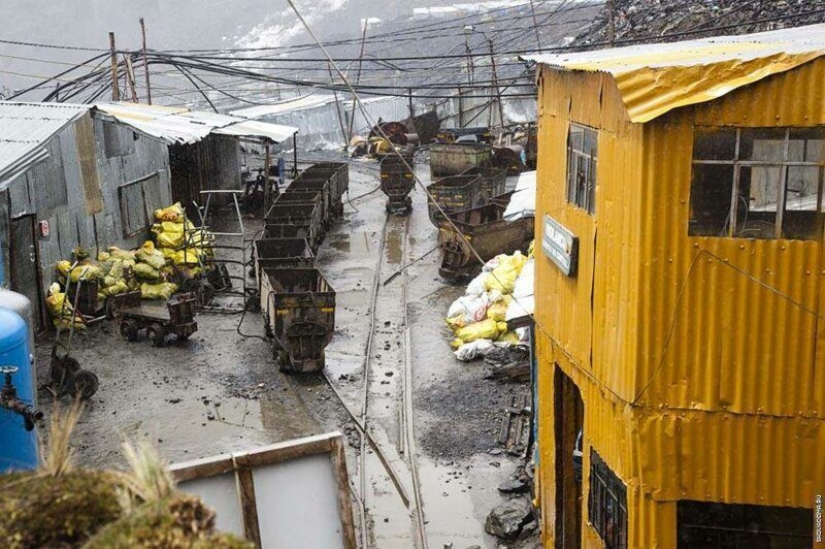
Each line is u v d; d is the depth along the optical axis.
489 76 59.22
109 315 22.64
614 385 8.65
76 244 23.22
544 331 11.70
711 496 8.30
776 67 7.46
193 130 31.20
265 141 35.28
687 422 8.21
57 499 3.86
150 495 3.76
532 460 14.78
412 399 18.22
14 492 3.93
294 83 28.75
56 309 21.12
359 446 16.03
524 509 13.64
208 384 18.81
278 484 5.79
